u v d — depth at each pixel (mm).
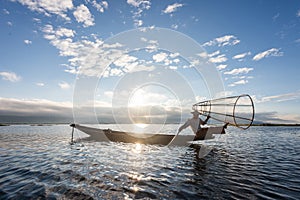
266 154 8516
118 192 3854
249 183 4480
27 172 5242
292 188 4168
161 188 4109
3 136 16578
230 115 8727
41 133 20328
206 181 4609
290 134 23359
